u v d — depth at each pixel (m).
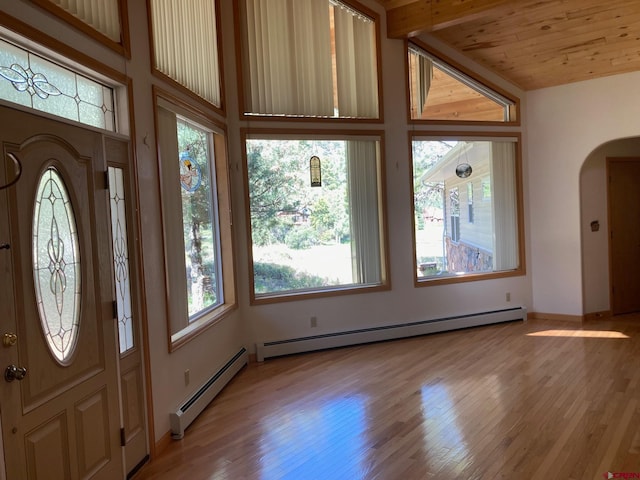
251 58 4.87
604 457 2.75
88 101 2.64
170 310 3.40
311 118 5.10
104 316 2.57
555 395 3.69
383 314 5.53
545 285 6.21
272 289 5.14
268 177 5.08
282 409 3.67
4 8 1.94
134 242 2.92
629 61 5.37
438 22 4.99
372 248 5.51
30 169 2.07
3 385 1.88
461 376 4.21
